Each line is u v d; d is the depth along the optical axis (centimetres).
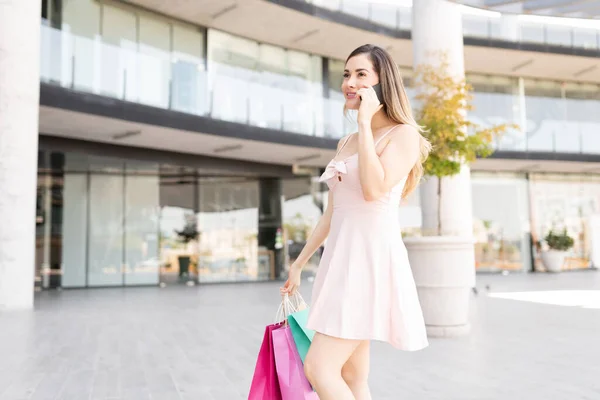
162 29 1569
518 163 2175
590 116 2366
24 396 397
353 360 213
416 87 822
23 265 985
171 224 1878
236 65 1750
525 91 2300
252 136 1568
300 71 1914
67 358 543
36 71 1010
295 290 230
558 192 2422
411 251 684
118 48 1323
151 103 1386
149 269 1836
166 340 660
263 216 1991
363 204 193
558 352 566
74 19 1341
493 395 393
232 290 1553
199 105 1488
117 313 961
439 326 674
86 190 1788
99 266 1778
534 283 1666
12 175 970
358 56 205
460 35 999
